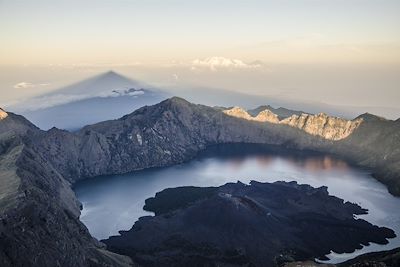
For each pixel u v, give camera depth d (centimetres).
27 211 19362
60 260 18838
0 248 17200
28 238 18388
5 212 18738
